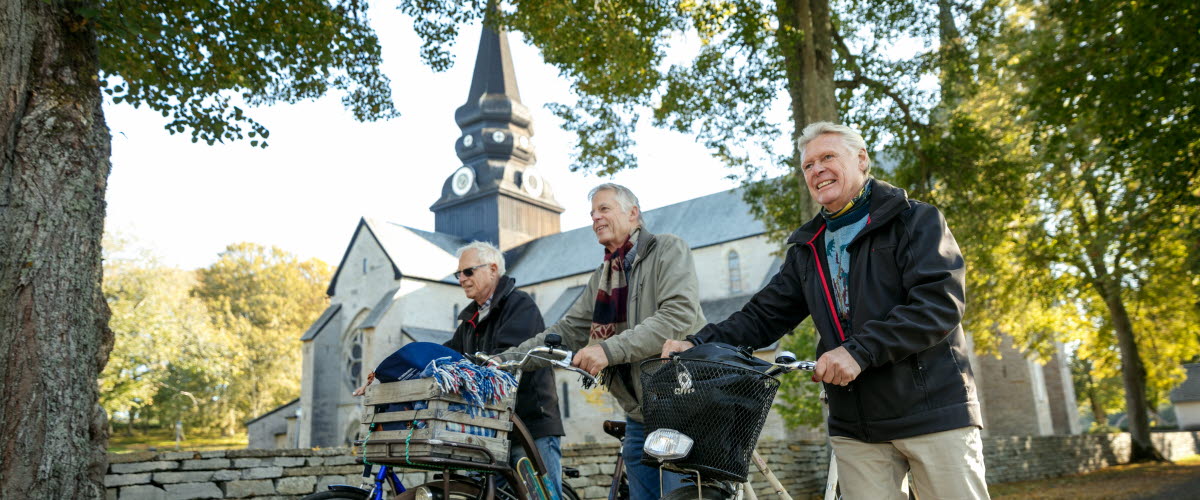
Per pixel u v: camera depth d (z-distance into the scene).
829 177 2.64
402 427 2.67
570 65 11.53
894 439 2.37
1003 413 31.05
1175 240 14.24
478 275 3.83
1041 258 19.84
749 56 13.12
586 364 2.90
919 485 2.39
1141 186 13.02
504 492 3.22
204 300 57.66
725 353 2.33
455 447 2.63
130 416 49.50
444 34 10.31
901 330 2.24
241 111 7.94
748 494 2.87
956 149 14.08
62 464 3.95
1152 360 23.88
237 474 5.29
